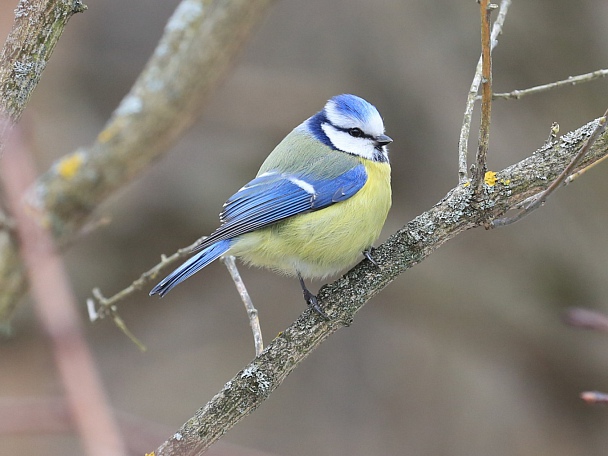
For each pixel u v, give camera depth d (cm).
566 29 1261
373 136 800
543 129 1263
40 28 468
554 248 1272
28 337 973
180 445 543
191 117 356
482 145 552
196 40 354
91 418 264
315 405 1325
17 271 323
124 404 1273
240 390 562
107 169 339
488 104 534
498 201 576
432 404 1312
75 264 1135
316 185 753
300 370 1357
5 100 459
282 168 776
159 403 1284
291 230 750
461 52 1288
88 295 1139
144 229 1171
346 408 1322
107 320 1201
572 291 1261
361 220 757
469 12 1280
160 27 1294
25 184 335
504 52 1271
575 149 579
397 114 1293
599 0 1258
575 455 1229
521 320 1266
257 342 598
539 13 1262
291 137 826
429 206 1288
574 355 1251
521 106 1273
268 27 1316
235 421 559
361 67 1302
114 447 259
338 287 596
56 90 1198
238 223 741
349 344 1372
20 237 322
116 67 1262
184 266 719
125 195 1155
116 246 1158
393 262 595
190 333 1352
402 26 1298
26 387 963
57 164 348
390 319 1359
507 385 1296
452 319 1284
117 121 346
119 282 1163
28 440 1105
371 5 1309
